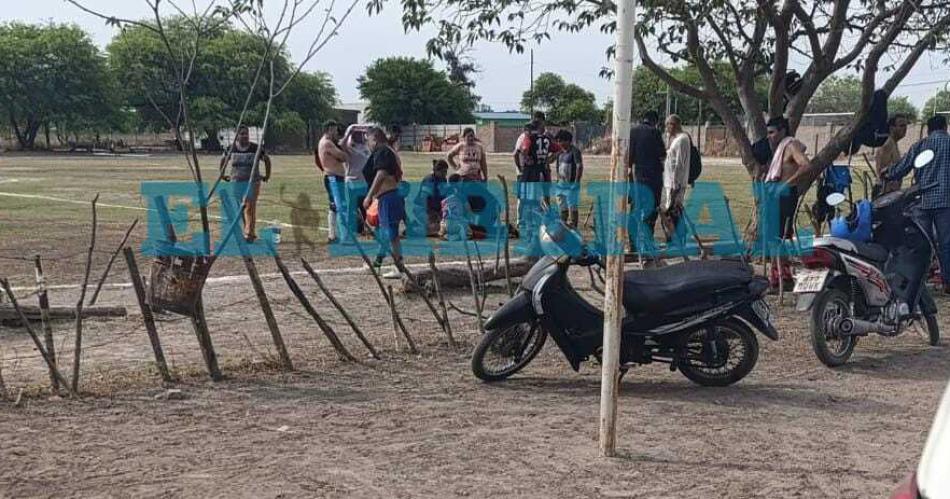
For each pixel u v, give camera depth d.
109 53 75.75
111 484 4.73
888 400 6.55
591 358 7.47
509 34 11.27
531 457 5.23
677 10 10.76
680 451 5.38
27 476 4.81
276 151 73.56
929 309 8.15
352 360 7.36
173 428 5.63
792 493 4.77
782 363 7.59
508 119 97.62
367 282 10.89
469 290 10.62
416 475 4.94
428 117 87.62
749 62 12.35
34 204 20.73
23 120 71.44
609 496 4.69
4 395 6.09
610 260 5.12
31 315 8.20
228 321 8.71
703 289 6.62
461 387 6.71
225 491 4.67
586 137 67.94
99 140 76.38
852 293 7.50
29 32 72.25
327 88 84.12
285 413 5.98
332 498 4.61
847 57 12.02
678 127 12.45
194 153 6.68
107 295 9.73
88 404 6.06
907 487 2.29
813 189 21.16
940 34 11.00
